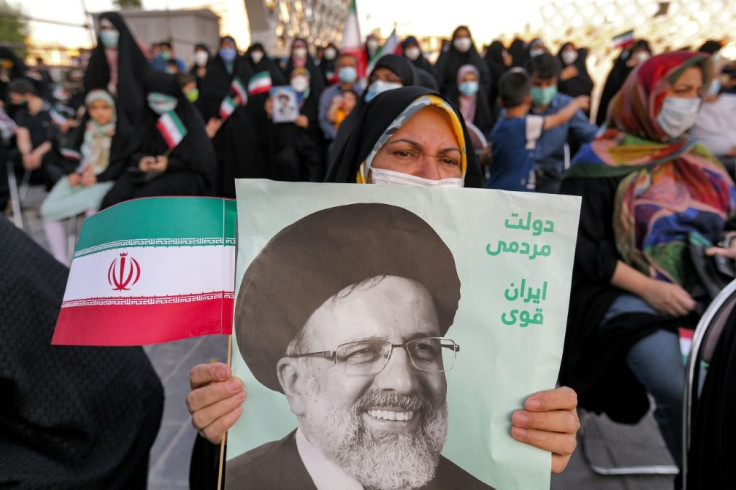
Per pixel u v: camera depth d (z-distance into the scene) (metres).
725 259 1.79
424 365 0.77
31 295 0.87
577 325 1.86
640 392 1.90
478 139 3.86
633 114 1.95
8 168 5.28
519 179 3.62
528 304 0.76
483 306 0.76
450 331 0.77
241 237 0.77
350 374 0.76
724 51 4.28
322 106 5.28
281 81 7.30
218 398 0.76
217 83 7.30
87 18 8.10
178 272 0.78
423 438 0.77
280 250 0.77
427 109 1.17
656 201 1.90
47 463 0.84
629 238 1.90
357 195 0.77
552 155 3.59
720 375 1.14
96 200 3.70
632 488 2.09
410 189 0.76
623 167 1.94
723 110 2.52
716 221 1.89
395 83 2.61
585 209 1.95
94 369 0.94
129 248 0.78
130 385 1.00
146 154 3.62
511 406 0.76
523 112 3.63
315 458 0.76
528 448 0.76
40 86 8.00
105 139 3.70
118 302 0.77
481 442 0.76
